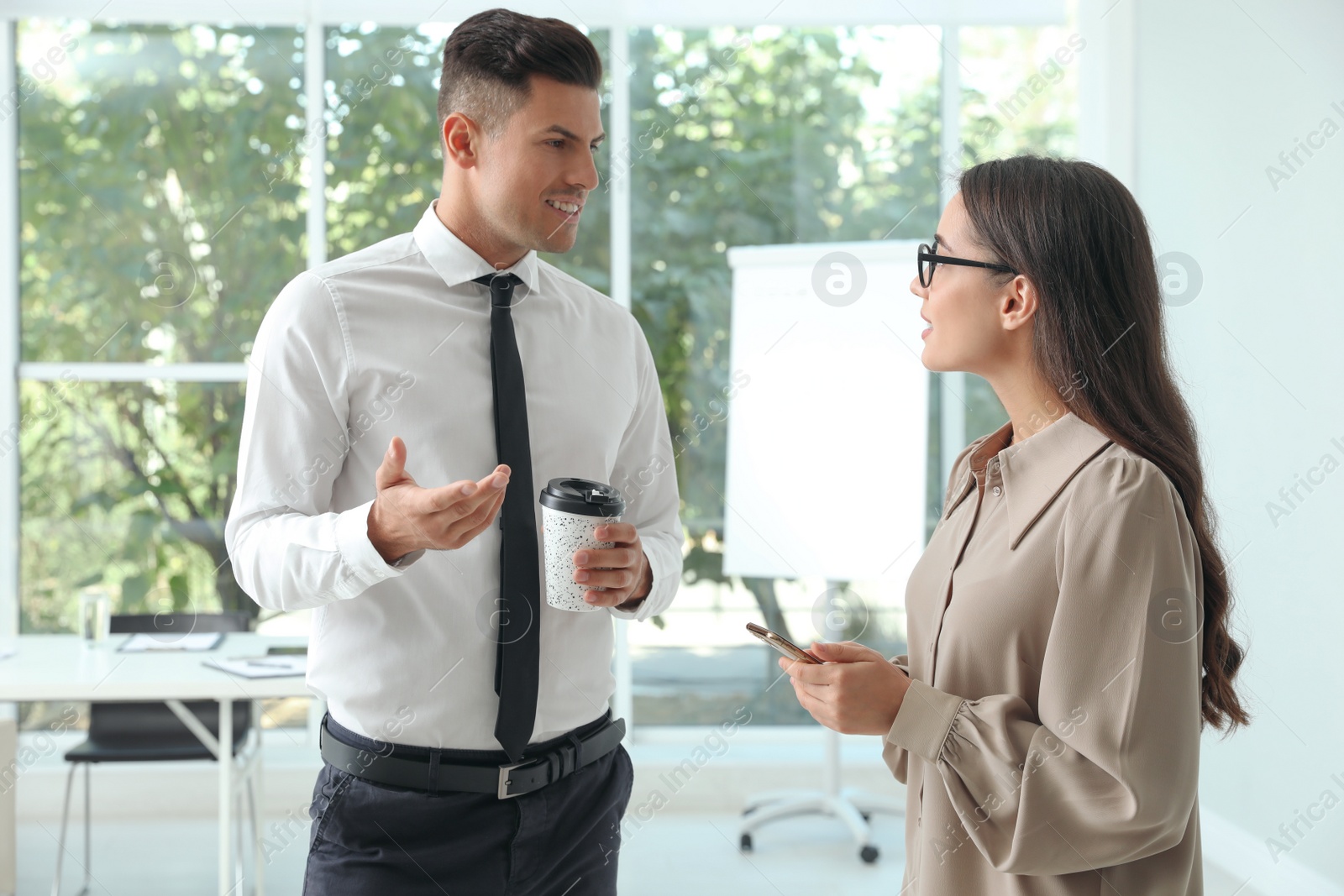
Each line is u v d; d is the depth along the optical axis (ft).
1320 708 8.94
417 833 4.08
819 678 3.51
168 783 12.37
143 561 12.67
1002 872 3.32
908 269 11.78
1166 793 3.05
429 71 12.89
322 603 4.01
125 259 12.63
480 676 4.18
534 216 4.30
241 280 12.80
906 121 13.17
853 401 11.94
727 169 13.20
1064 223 3.53
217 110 12.70
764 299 12.30
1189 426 3.57
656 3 12.83
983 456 4.01
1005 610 3.44
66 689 8.41
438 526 3.45
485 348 4.46
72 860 10.91
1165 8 11.07
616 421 4.76
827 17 12.97
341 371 4.24
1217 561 3.52
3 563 12.53
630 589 4.03
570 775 4.35
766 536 12.09
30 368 12.56
